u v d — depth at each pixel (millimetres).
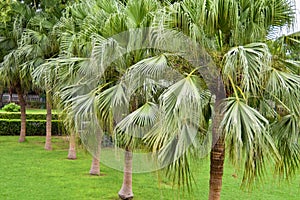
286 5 3369
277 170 3445
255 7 3221
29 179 6375
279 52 3557
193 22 3201
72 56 5680
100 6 5016
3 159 8266
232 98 2973
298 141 3383
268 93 3301
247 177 2930
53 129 13195
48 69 5992
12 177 6488
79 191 5668
